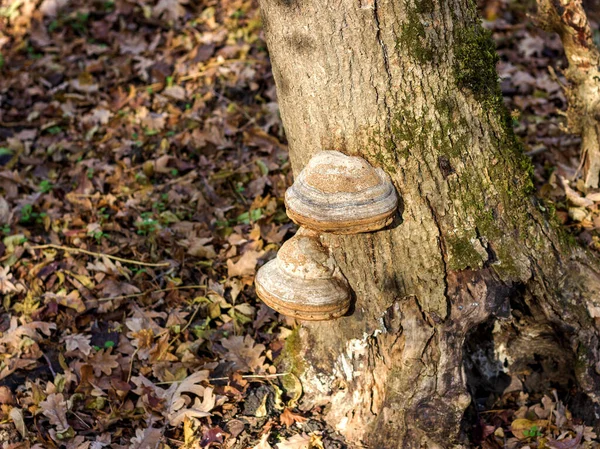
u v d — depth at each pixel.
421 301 1.41
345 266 1.43
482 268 1.40
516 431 1.54
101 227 1.99
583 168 1.81
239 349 1.66
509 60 2.56
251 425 1.53
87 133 2.33
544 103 2.31
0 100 2.52
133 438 1.51
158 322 1.77
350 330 1.48
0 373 1.65
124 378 1.65
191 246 1.91
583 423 1.53
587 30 1.64
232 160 2.20
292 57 1.36
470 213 1.40
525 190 1.45
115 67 2.64
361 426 1.50
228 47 2.65
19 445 1.51
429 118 1.36
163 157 2.18
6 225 2.01
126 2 2.92
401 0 1.31
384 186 1.34
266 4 1.36
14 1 3.00
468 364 1.59
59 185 2.17
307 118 1.39
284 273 1.40
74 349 1.70
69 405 1.58
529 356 1.59
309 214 1.31
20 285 1.84
